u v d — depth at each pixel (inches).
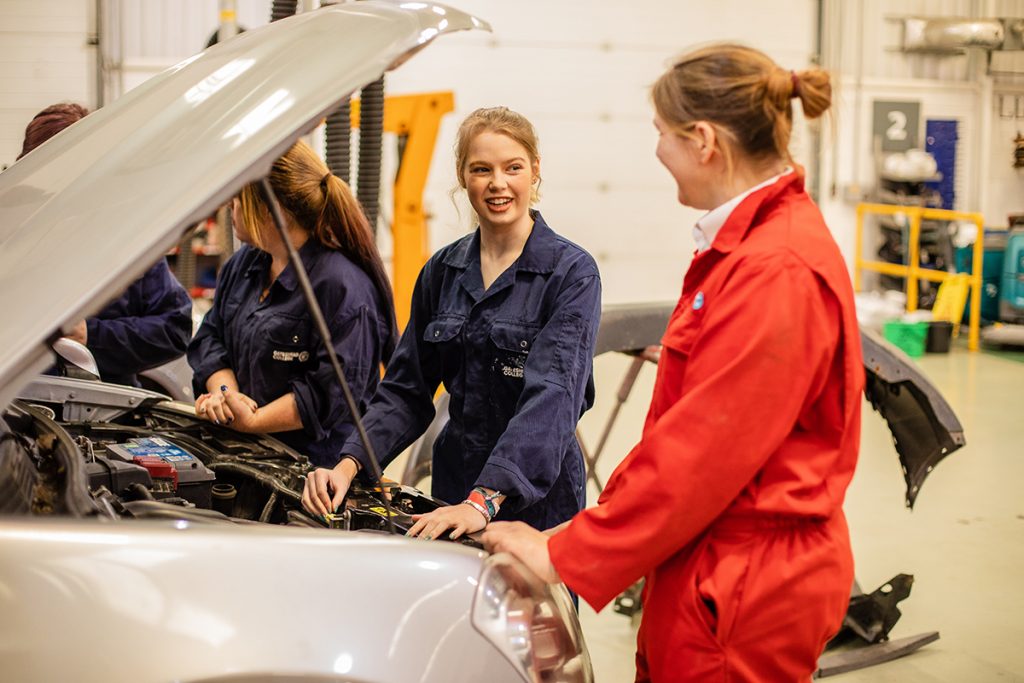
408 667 50.8
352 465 78.3
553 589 60.3
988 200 441.1
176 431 91.6
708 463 53.4
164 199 52.0
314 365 89.7
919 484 129.3
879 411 130.0
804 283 53.6
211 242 321.7
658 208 414.3
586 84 400.5
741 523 56.5
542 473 72.7
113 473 71.0
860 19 421.1
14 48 364.8
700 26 407.5
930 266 398.3
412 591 52.5
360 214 90.4
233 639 48.1
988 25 408.2
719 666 56.2
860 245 395.9
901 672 120.6
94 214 55.1
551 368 75.5
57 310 48.9
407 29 58.4
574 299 77.2
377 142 126.9
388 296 92.6
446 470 86.0
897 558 157.6
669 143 58.0
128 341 114.8
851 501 186.4
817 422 56.2
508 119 77.8
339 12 65.4
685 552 58.2
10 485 58.3
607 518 55.7
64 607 46.3
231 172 51.6
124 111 69.8
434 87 387.5
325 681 49.2
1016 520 176.2
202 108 60.2
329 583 51.0
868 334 123.8
